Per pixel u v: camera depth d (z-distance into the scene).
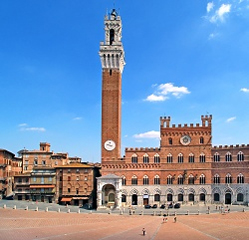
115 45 164.75
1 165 168.62
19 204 142.38
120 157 167.75
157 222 113.62
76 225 104.75
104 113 163.62
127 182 159.00
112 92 164.62
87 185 162.50
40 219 110.19
